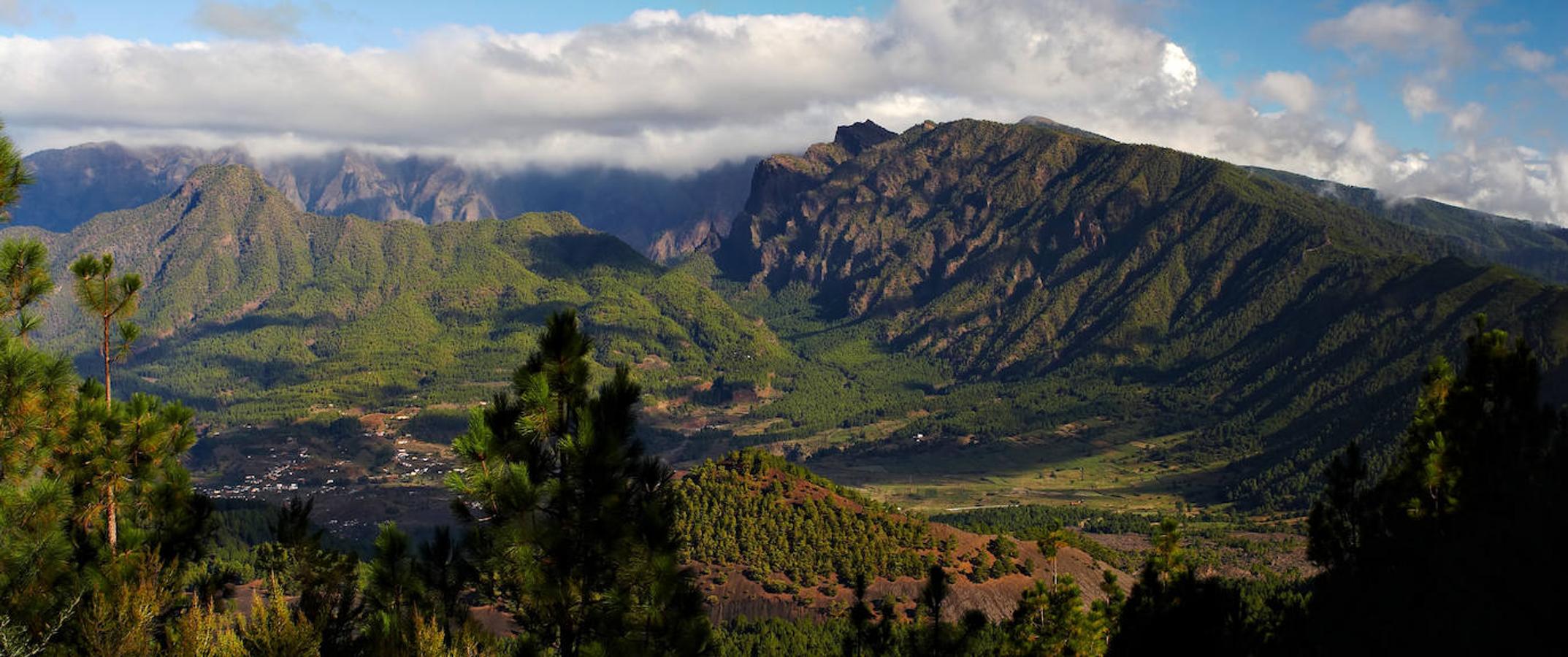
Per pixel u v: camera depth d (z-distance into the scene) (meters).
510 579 29.25
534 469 28.95
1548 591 23.61
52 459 31.72
